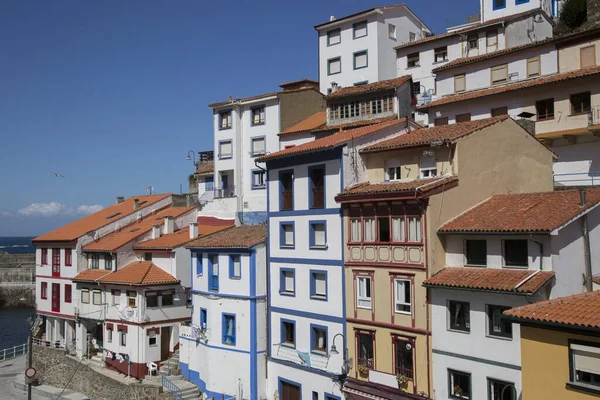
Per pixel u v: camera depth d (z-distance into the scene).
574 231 23.38
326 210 30.86
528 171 30.27
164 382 38.47
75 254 50.47
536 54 38.44
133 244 47.94
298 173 32.84
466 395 24.16
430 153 27.22
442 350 24.88
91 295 48.03
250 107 54.38
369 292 28.59
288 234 33.81
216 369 36.22
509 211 25.23
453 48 50.62
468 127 28.59
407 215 26.58
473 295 23.72
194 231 45.47
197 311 38.84
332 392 30.05
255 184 53.72
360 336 28.86
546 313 18.50
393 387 26.92
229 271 36.09
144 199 61.00
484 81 41.38
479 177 27.73
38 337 57.38
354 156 30.47
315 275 31.88
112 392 41.88
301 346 32.25
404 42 59.25
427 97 47.53
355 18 57.22
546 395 18.36
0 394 47.16
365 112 45.62
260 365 34.34
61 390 47.00
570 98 34.91
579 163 35.47
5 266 111.44
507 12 50.50
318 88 60.53
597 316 17.42
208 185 60.50
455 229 25.06
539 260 22.53
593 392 17.17
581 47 36.12
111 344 45.41
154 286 43.41
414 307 26.09
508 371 22.47
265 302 34.81
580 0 45.94
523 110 37.28
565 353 17.95
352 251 29.17
